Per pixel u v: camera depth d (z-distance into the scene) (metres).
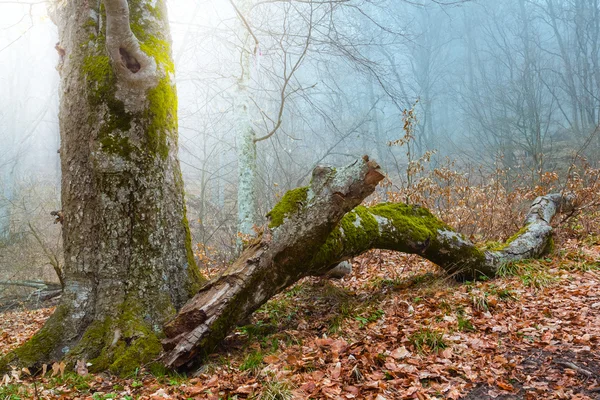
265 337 4.45
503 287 5.29
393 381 3.29
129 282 4.29
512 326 4.23
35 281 10.49
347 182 3.96
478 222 8.15
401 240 5.31
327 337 4.27
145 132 4.43
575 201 7.89
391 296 5.45
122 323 4.08
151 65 4.36
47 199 16.05
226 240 13.41
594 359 3.50
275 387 3.13
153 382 3.55
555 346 3.77
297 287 6.16
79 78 4.49
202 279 4.77
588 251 6.72
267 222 4.23
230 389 3.33
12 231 14.37
